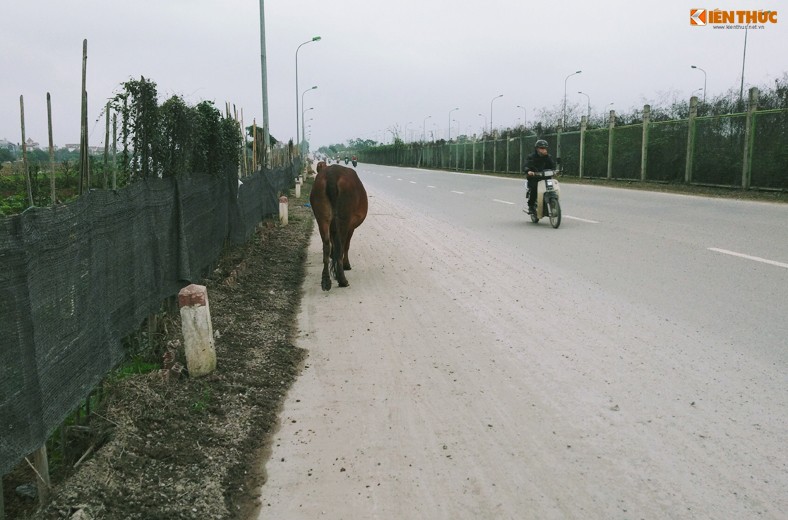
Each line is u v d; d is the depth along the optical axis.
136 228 5.27
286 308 7.94
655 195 20.91
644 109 26.81
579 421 4.46
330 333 6.84
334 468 4.02
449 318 7.18
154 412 4.56
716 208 16.23
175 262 6.60
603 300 7.55
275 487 3.84
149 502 3.59
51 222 3.54
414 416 4.70
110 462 3.83
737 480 3.61
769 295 7.33
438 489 3.71
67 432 4.24
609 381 5.12
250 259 10.80
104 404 4.55
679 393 4.80
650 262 9.56
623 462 3.89
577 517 3.38
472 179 38.91
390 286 8.94
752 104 20.64
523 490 3.66
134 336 5.64
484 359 5.80
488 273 9.45
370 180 43.16
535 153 14.53
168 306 6.57
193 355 5.39
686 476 3.69
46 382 3.44
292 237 14.68
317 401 5.05
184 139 6.82
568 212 16.81
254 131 16.50
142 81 6.07
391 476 3.88
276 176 19.38
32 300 3.28
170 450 4.13
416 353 6.07
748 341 5.84
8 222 3.08
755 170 20.59
